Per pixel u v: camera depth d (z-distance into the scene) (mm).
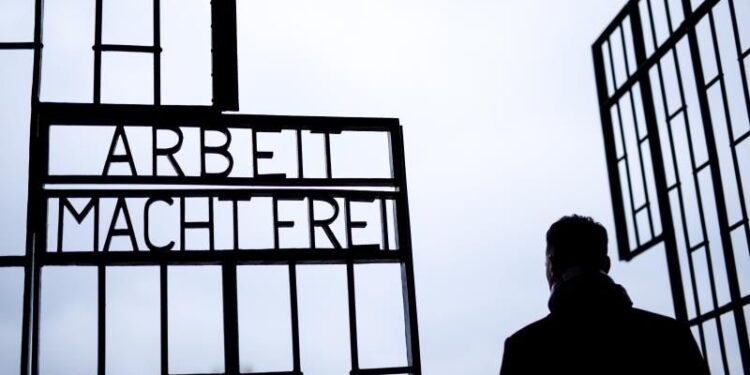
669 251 4723
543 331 2068
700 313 4418
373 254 3113
